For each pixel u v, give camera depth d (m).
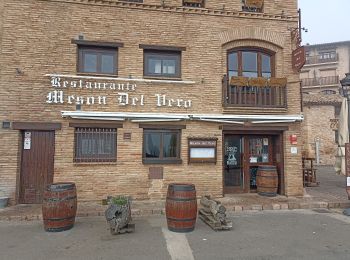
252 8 11.41
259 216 8.49
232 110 10.67
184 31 10.61
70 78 9.74
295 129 11.05
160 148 10.34
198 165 10.36
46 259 5.48
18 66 9.48
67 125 9.64
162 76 10.51
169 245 6.18
